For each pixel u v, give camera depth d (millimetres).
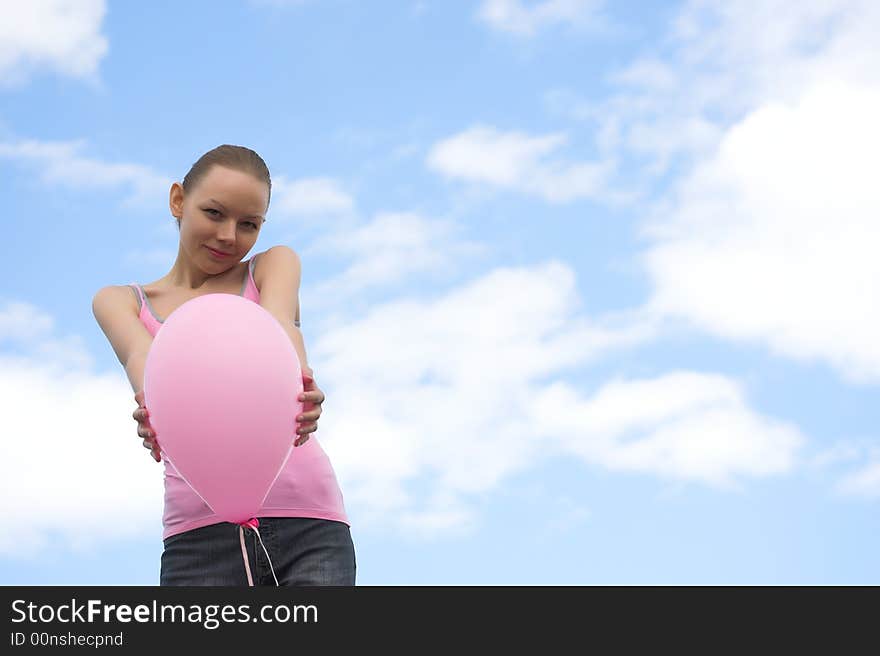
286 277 2361
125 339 2287
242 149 2352
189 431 1875
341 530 2230
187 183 2336
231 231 2281
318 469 2230
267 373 1892
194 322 1927
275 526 2162
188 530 2186
